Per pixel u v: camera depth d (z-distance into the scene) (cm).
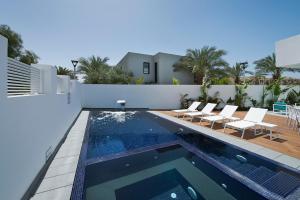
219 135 647
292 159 426
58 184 326
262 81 2147
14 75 295
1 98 230
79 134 684
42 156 387
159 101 1505
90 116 1127
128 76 1998
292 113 747
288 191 315
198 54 2066
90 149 541
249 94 1482
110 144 600
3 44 236
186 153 518
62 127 612
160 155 504
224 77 2014
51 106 470
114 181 366
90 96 1458
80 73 2102
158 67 2198
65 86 712
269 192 312
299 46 739
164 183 361
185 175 393
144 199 311
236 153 504
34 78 388
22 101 294
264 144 540
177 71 2281
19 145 279
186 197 318
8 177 244
